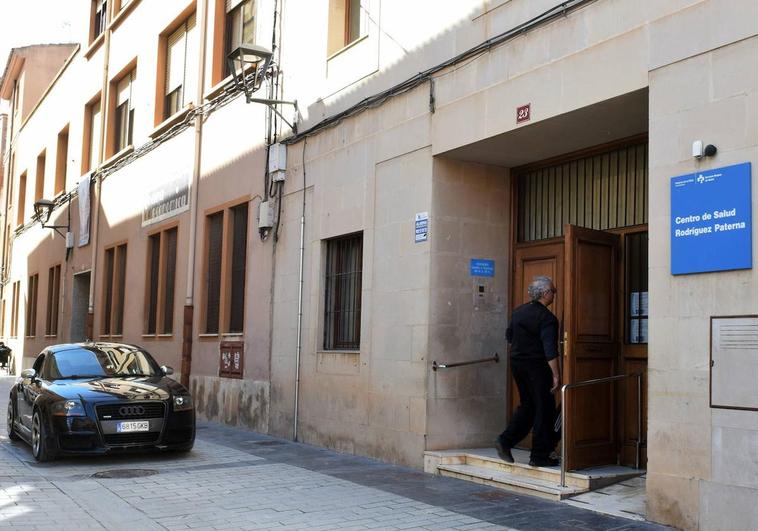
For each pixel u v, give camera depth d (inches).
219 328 578.9
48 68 1353.3
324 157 464.1
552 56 311.3
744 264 236.8
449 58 368.2
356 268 440.1
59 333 983.6
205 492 317.7
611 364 331.9
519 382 335.0
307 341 467.5
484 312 383.9
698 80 254.2
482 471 339.9
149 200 734.5
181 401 406.0
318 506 291.4
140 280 740.0
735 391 237.0
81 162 954.1
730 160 243.1
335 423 433.4
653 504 257.6
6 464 386.9
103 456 410.9
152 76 747.4
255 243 538.0
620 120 312.2
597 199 354.6
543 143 348.8
